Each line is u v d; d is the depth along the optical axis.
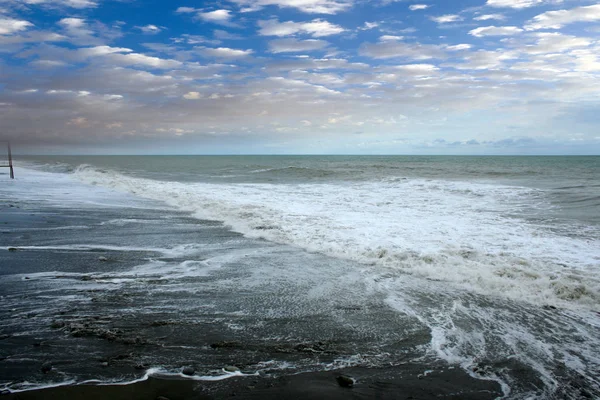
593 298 5.51
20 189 19.88
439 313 5.13
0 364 3.70
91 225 10.97
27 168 43.66
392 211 12.91
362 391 3.42
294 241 9.09
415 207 13.73
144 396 3.26
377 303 5.47
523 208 13.29
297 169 36.22
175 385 3.45
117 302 5.37
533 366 3.87
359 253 7.99
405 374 3.71
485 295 5.77
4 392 3.26
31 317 4.80
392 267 7.16
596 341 4.38
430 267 6.96
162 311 5.08
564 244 8.52
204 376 3.60
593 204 13.51
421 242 8.71
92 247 8.48
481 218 11.62
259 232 10.02
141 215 12.86
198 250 8.41
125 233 10.02
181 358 3.91
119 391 3.32
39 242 8.84
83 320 4.73
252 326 4.68
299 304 5.40
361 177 27.50
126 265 7.19
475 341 4.38
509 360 3.98
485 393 3.42
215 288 6.01
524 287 5.95
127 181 24.91
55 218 11.95
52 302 5.31
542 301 5.52
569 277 6.27
